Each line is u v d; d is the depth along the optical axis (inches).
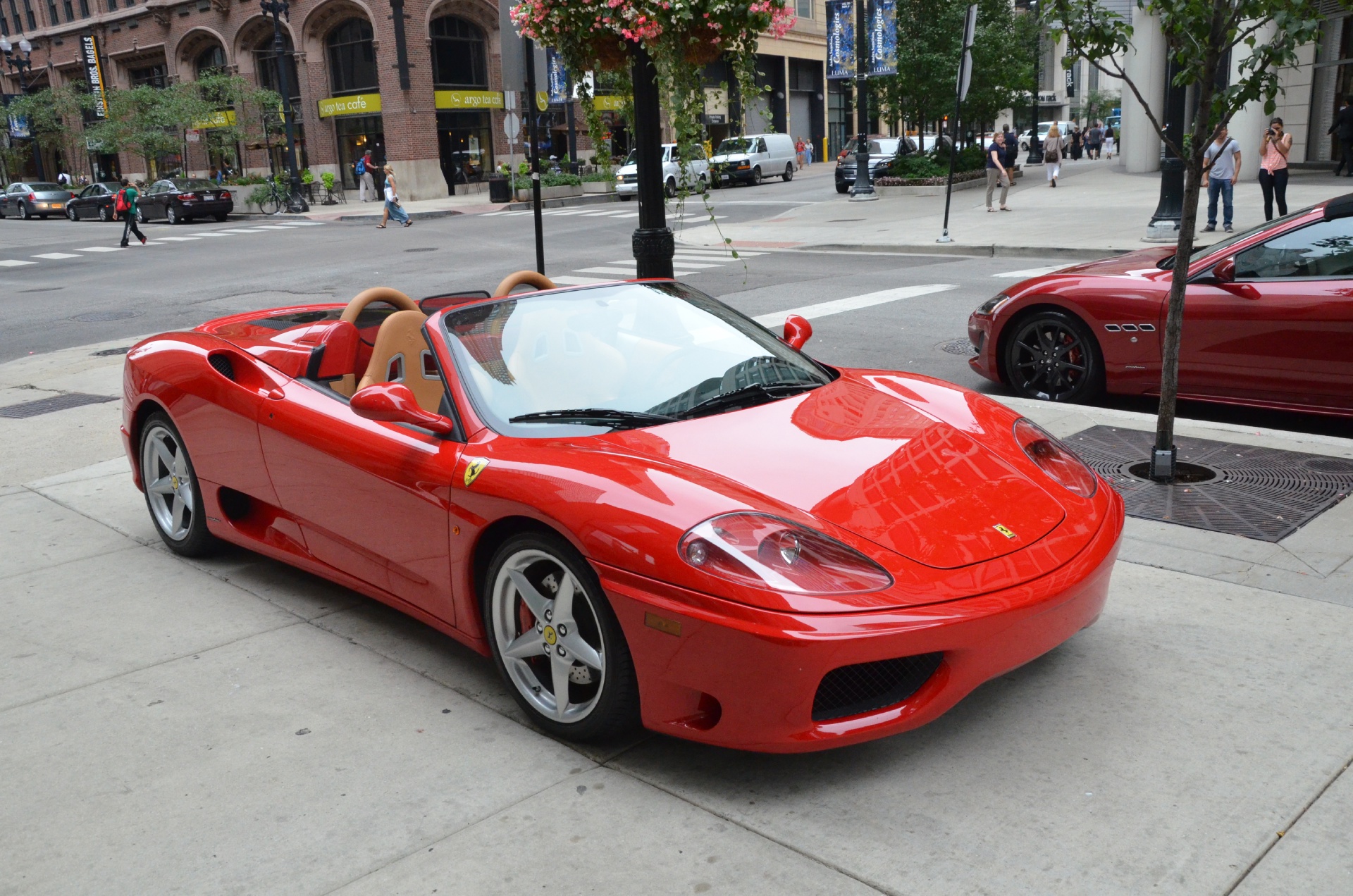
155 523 188.1
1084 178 1175.6
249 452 160.1
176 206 1317.7
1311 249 222.1
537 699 121.4
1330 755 107.2
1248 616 138.5
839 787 106.5
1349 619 135.6
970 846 95.9
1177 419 237.8
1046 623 107.0
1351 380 215.6
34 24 2231.8
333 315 191.9
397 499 133.0
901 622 98.0
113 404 310.7
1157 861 92.5
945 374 301.7
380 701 130.5
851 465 118.0
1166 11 177.6
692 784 108.8
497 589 121.7
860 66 1072.2
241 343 171.3
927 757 110.8
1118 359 244.4
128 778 115.3
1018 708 119.5
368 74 1627.7
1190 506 175.9
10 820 108.8
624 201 1391.5
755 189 1402.6
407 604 140.2
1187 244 181.5
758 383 139.5
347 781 112.6
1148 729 113.7
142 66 2012.8
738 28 216.8
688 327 149.3
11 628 157.5
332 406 148.9
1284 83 1089.4
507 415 130.0
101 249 982.4
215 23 1796.3
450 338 139.6
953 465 121.1
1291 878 89.6
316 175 1700.3
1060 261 568.1
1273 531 163.5
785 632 96.7
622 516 107.0
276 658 143.8
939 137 1200.8
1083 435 219.0
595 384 135.1
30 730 126.7
